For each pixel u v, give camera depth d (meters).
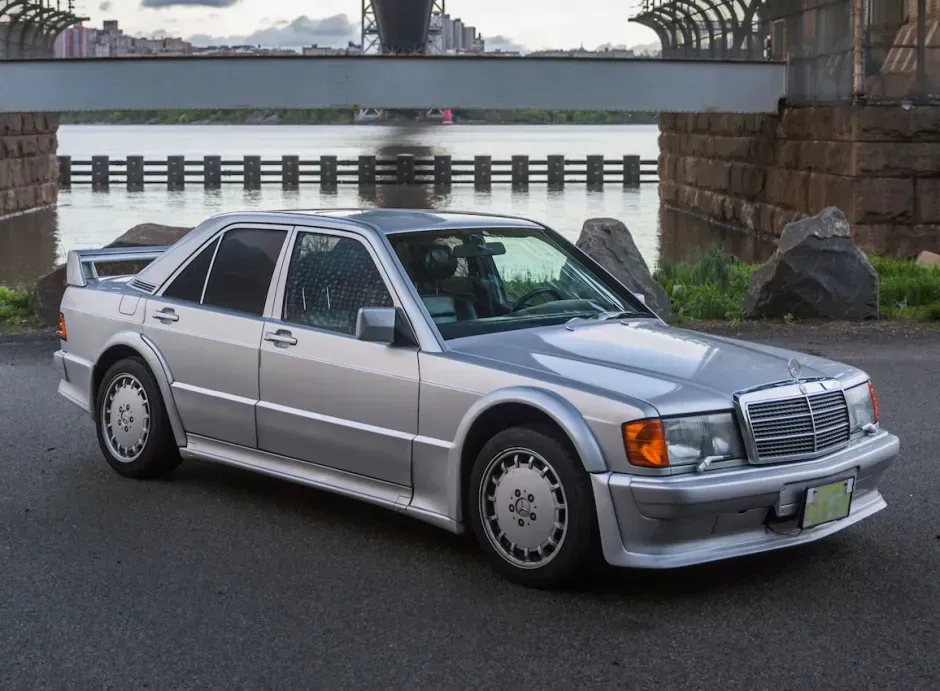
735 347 5.27
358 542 5.37
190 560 5.11
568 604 4.55
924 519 5.69
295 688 3.81
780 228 35.53
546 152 114.00
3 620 4.43
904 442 7.26
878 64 33.03
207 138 178.12
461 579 4.86
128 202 56.91
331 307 5.53
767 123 37.09
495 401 4.74
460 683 3.84
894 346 11.06
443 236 5.63
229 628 4.33
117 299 6.56
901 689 3.76
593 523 4.53
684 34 48.41
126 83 34.88
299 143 149.75
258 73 34.50
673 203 52.91
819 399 4.79
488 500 4.86
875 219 28.55
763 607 4.52
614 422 4.45
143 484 6.42
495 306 5.48
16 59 34.91
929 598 4.60
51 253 33.81
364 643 4.18
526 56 34.50
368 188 68.69
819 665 3.96
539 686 3.81
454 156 104.31
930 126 28.16
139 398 6.41
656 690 3.77
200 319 6.06
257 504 6.02
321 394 5.44
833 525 4.82
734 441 4.55
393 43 160.88
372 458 5.29
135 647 4.16
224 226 6.20
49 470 6.72
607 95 34.88
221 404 5.93
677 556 4.42
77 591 4.73
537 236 6.07
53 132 54.69
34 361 10.60
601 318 5.62
